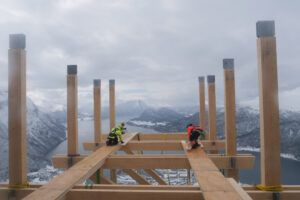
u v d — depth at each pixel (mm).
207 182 3229
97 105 7828
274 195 3475
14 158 3877
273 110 3590
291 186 3660
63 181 3354
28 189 3795
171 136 8477
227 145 5312
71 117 5773
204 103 8750
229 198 2707
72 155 5738
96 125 7820
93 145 7742
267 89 3617
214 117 7801
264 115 3604
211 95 7805
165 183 8836
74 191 3070
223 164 5184
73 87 5781
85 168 4051
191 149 5578
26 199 2750
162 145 6395
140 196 2924
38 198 2785
